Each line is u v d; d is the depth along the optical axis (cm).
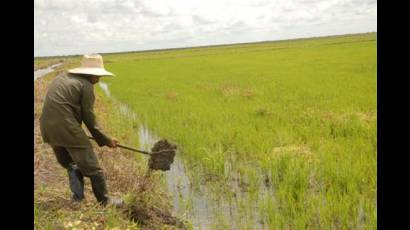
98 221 558
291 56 4856
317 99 1623
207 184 815
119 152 956
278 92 1881
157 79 3062
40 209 577
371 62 3130
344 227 604
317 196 691
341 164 820
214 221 654
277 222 618
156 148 640
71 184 615
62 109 577
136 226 577
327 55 4444
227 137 1080
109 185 737
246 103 1627
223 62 4781
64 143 586
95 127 605
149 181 715
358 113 1227
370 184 734
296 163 826
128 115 1559
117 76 3631
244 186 798
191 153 980
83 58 613
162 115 1466
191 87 2334
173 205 720
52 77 3466
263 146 980
